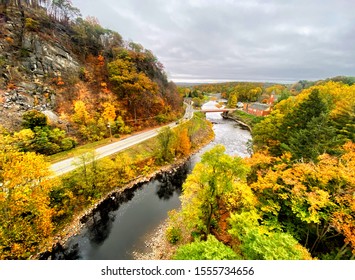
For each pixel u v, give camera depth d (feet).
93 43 171.01
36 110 100.32
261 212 44.75
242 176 45.34
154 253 57.72
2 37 117.39
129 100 153.07
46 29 140.05
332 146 60.70
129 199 87.25
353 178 34.40
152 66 208.23
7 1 130.31
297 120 78.48
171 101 214.07
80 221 69.21
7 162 45.73
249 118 270.46
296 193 38.96
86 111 123.24
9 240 46.60
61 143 98.78
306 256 29.71
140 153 114.32
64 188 68.85
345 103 81.87
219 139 181.78
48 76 124.88
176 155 131.13
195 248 26.11
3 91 103.40
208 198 48.44
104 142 119.03
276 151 80.43
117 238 64.08
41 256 54.75
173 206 83.05
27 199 47.06
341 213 33.32
